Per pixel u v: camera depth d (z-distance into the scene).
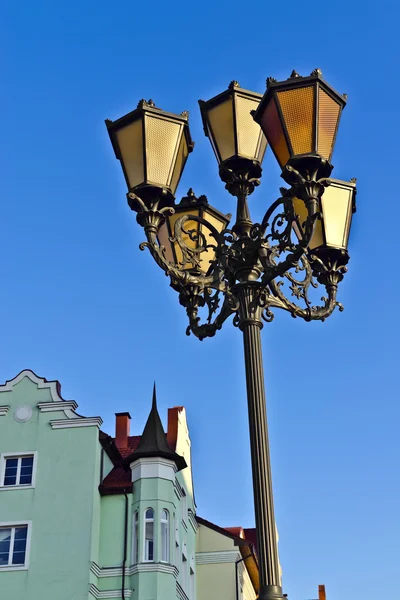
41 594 25.16
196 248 8.66
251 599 41.19
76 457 27.25
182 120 8.16
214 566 35.00
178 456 28.64
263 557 6.37
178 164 8.16
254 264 7.66
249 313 7.46
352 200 9.54
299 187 7.06
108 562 26.48
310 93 7.14
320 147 7.12
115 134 8.16
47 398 28.27
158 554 26.41
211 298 8.49
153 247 8.00
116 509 27.34
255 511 6.57
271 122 7.30
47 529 26.16
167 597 25.95
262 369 7.21
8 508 26.62
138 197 7.95
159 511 27.25
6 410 28.11
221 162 8.35
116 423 33.69
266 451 6.79
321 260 9.27
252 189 8.33
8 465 27.48
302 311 8.42
